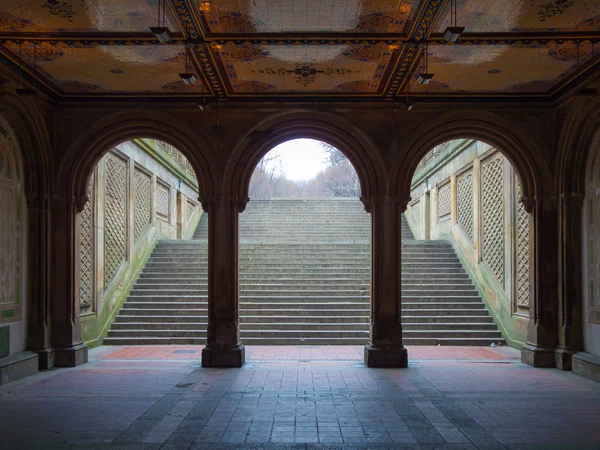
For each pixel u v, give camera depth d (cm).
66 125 1020
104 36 737
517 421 651
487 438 589
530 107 1020
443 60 825
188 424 638
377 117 1024
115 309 1341
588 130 943
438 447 562
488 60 825
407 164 1021
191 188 2212
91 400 748
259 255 1647
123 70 873
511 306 1230
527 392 799
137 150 1527
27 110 929
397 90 972
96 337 1227
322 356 1105
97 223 1237
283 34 730
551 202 1020
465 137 1040
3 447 560
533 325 1027
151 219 1666
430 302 1411
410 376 911
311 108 1017
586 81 896
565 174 992
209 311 1011
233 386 834
